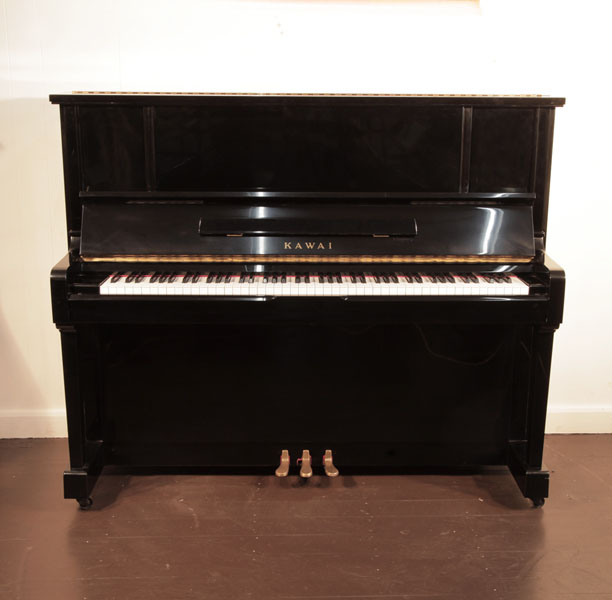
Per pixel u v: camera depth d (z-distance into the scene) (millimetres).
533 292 1927
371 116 2037
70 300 1891
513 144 2053
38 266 2527
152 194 2027
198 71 2426
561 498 2227
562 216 2551
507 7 2412
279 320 1916
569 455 2529
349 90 2469
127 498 2205
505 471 2416
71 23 2357
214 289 1890
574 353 2668
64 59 2383
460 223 2033
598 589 1767
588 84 2453
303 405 2316
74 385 2033
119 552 1912
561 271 1930
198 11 2381
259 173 2062
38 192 2471
